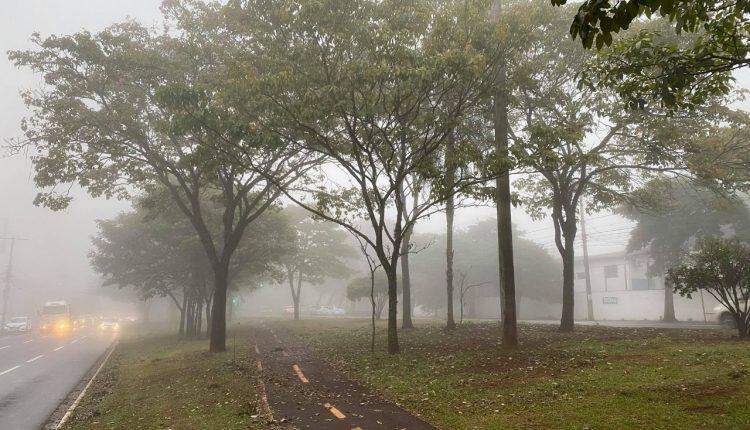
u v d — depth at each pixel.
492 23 14.24
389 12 13.57
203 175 20.34
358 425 8.22
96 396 13.55
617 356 12.10
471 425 7.64
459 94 14.52
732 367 9.38
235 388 12.05
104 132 18.61
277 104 14.04
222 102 14.55
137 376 16.00
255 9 14.32
